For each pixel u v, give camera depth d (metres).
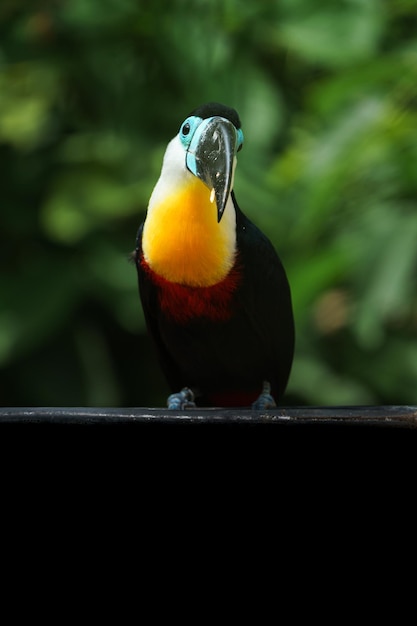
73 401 10.66
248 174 9.43
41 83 10.80
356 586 3.20
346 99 8.57
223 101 9.88
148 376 11.23
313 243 8.99
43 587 3.27
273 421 3.22
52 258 10.62
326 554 3.21
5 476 3.29
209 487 3.25
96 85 10.61
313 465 3.22
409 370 10.41
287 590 3.22
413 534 3.18
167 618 3.24
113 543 3.26
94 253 10.48
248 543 3.23
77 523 3.27
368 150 8.56
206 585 3.23
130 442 3.26
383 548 3.20
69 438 3.26
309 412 3.40
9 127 10.66
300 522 3.22
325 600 3.21
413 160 8.54
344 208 8.95
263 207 9.21
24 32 10.40
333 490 3.21
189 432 3.24
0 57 10.40
